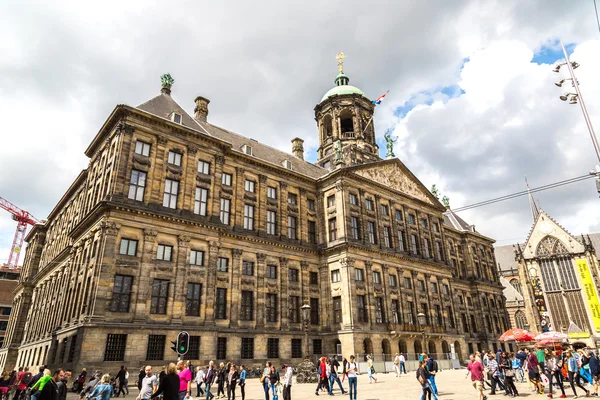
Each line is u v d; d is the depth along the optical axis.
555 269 85.50
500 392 21.48
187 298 33.22
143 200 32.97
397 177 55.03
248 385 28.86
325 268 45.19
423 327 47.44
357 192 48.00
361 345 39.88
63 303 35.69
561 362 20.53
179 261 33.25
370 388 24.95
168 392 10.74
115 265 29.73
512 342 73.12
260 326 37.84
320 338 42.47
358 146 57.50
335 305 43.16
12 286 102.44
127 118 33.88
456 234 71.69
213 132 44.75
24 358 49.06
